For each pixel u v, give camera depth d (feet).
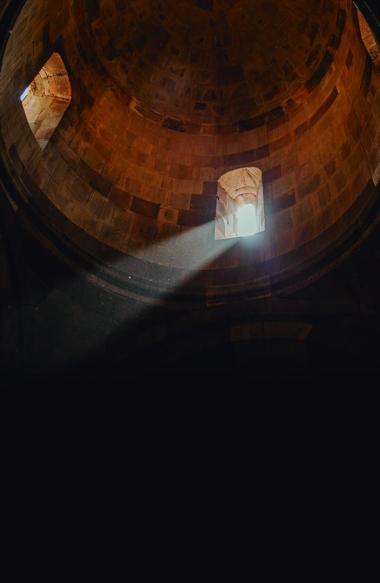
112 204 36.50
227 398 28.14
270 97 41.91
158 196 39.04
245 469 26.30
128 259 34.53
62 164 34.35
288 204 36.09
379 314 27.12
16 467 25.54
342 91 35.14
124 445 27.55
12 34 26.08
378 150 29.22
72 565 24.02
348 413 26.11
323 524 23.94
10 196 28.53
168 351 30.30
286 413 26.99
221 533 24.70
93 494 26.08
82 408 28.07
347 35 34.37
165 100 42.42
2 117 28.53
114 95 39.81
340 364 27.25
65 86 35.60
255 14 41.50
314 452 25.82
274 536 24.16
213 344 29.81
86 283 31.60
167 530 25.07
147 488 26.37
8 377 26.66
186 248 36.78
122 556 24.39
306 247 32.32
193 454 27.14
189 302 33.42
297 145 38.45
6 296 27.94
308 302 29.55
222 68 43.37
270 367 28.30
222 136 42.45
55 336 29.01
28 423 26.55
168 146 41.47
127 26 40.24
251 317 30.22
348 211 30.76
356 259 28.99
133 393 29.01
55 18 32.89
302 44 39.86
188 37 42.80
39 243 30.14
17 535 24.22
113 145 38.70
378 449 24.93
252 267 34.12
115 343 30.76
